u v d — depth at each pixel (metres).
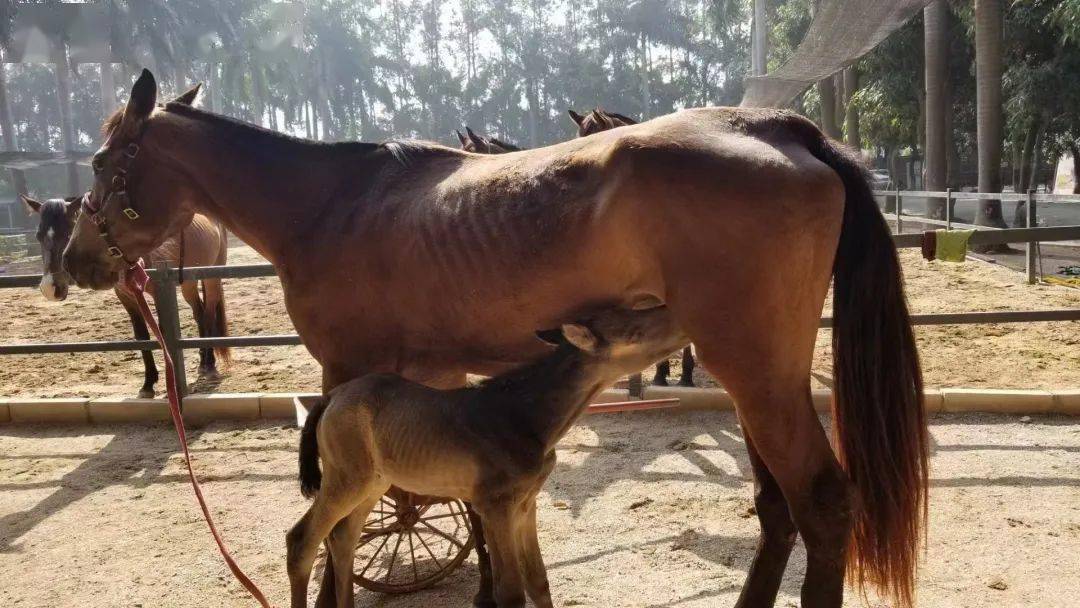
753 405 2.54
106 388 7.50
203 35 40.28
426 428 2.76
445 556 3.95
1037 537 3.74
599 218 2.59
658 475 4.85
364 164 3.34
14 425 6.43
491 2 62.09
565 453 5.32
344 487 2.94
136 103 3.50
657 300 2.75
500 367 3.14
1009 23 16.89
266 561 3.94
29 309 11.94
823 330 8.65
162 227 3.67
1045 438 5.10
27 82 58.31
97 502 4.77
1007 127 18.25
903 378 2.61
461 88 64.31
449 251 2.91
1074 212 19.89
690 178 2.46
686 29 58.41
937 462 4.77
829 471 2.57
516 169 2.88
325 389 3.36
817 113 31.62
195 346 6.25
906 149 33.56
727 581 3.51
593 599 3.40
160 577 3.79
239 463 5.40
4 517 4.57
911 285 11.45
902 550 2.60
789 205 2.44
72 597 3.62
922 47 20.70
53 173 39.72
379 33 62.69
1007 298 9.94
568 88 61.59
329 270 3.22
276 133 3.49
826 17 8.34
